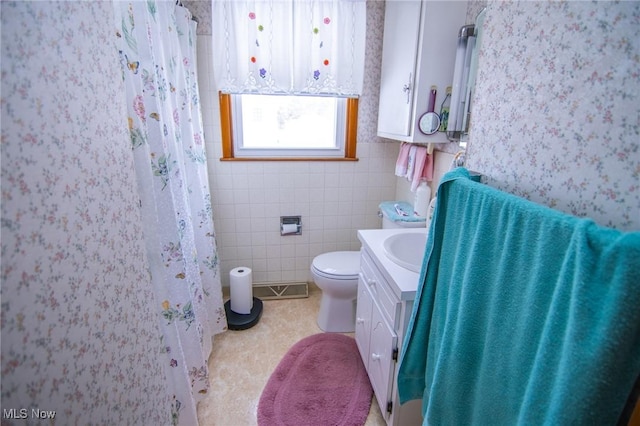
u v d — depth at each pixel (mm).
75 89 520
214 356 1815
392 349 1176
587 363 427
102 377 562
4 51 386
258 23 1817
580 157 589
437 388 815
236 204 2250
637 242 391
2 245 380
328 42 1904
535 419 508
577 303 441
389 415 1277
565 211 629
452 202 826
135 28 954
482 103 883
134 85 901
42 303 436
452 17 1436
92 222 555
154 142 1067
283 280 2463
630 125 498
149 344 759
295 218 2336
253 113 2180
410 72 1555
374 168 2316
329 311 2004
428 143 1741
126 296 661
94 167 569
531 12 690
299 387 1587
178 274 1226
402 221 1762
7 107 389
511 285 607
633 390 438
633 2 482
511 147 774
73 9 518
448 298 799
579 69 580
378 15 2045
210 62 1984
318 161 2244
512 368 603
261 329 2062
